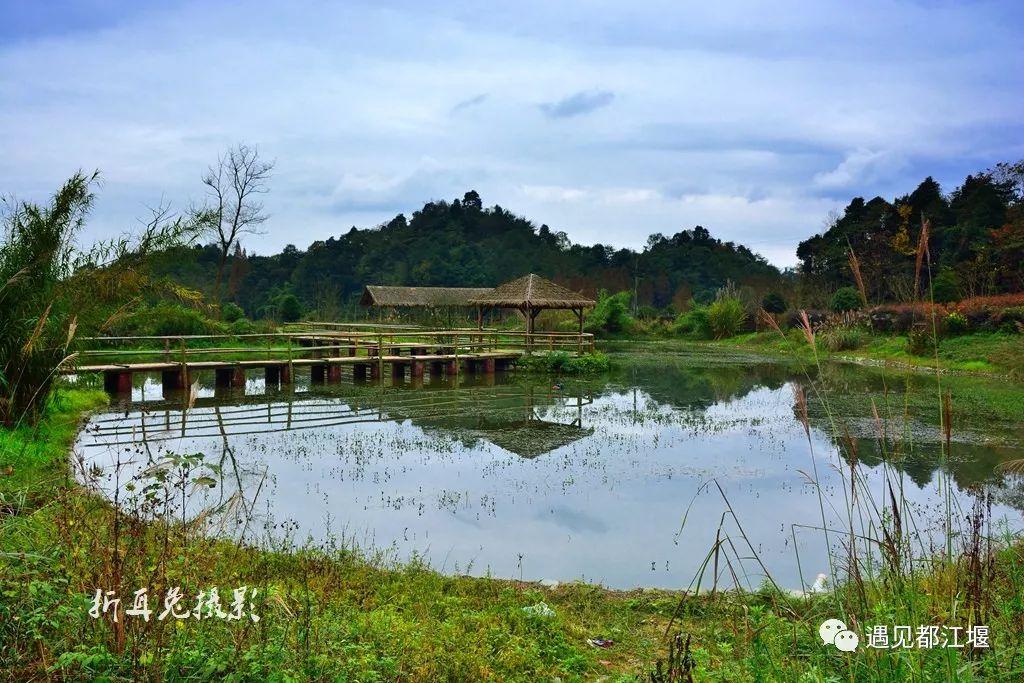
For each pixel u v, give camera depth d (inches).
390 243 3193.9
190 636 138.0
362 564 241.9
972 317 1041.5
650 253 3339.1
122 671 125.7
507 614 201.0
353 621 176.7
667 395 740.7
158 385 755.4
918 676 121.1
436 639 175.8
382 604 203.2
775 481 384.5
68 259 398.0
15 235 374.3
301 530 291.9
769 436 513.0
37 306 374.3
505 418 585.3
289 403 647.8
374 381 839.7
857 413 601.0
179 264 485.1
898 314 1162.6
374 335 865.5
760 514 327.6
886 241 1567.4
